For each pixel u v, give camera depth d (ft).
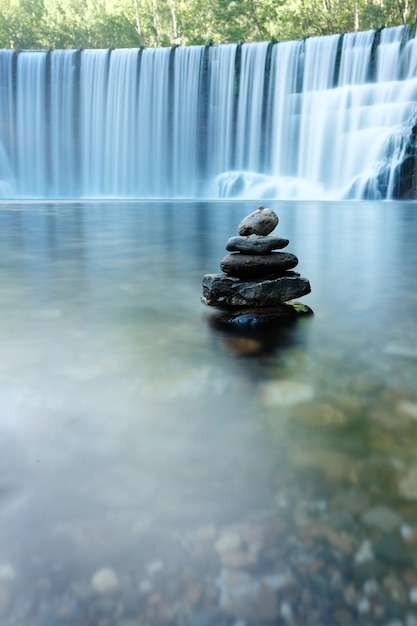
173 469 3.74
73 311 9.25
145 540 2.94
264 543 2.91
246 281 9.43
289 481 3.57
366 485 3.51
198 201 84.02
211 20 212.43
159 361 6.38
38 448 4.09
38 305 9.78
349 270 14.33
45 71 119.96
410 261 16.26
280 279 9.37
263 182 107.45
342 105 100.48
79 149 121.80
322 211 49.34
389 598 2.52
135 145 118.32
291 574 2.67
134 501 3.33
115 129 118.73
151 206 61.72
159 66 114.01
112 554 2.83
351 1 191.72
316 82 105.19
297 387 5.45
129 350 6.85
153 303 10.00
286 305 9.47
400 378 5.75
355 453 3.98
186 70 112.98
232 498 3.36
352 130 99.35
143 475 3.66
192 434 4.32
